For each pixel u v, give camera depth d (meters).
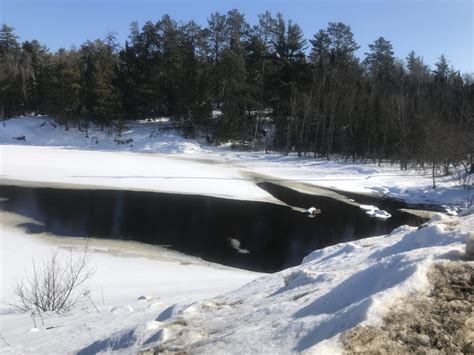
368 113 49.66
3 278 12.14
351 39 64.50
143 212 23.19
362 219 24.25
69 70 60.59
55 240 17.61
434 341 2.26
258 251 18.16
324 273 4.05
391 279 2.79
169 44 62.09
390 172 39.91
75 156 44.12
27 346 4.75
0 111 68.25
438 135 36.38
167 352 2.89
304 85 57.44
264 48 60.66
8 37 81.50
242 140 57.38
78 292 10.41
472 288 2.60
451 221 4.54
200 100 57.84
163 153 53.03
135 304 7.12
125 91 63.69
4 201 24.06
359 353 2.20
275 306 3.32
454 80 62.31
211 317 3.59
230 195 28.69
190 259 16.42
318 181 35.69
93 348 3.62
